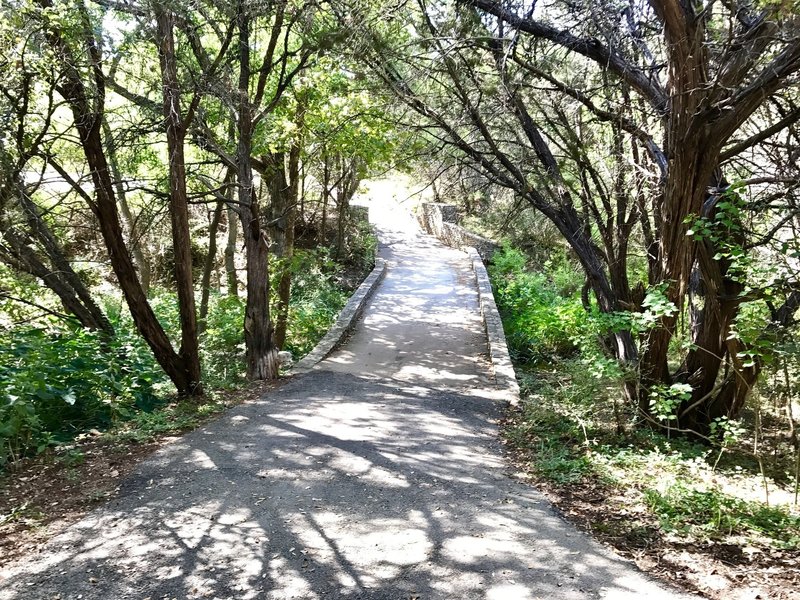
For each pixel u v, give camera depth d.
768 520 5.25
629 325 7.56
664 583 4.18
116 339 9.40
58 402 7.46
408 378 11.17
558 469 6.57
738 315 7.15
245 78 9.85
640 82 7.32
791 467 7.24
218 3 8.28
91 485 5.80
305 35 9.52
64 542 4.68
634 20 7.68
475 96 9.04
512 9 7.54
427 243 30.36
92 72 7.75
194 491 5.68
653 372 8.11
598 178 8.96
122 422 7.84
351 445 7.14
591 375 7.75
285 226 15.47
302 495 5.64
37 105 8.95
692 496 5.62
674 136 6.82
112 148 9.37
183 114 9.61
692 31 6.29
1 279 10.33
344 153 13.58
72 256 15.05
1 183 8.23
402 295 19.05
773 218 8.00
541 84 8.90
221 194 11.41
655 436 7.72
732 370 7.92
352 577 4.21
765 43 6.31
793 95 7.84
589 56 7.43
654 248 8.46
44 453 6.64
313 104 12.09
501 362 11.91
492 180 9.02
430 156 9.98
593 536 4.93
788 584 4.17
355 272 23.36
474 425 8.39
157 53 8.31
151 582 4.14
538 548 4.67
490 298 17.36
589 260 8.73
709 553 4.66
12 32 6.93
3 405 6.30
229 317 14.00
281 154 15.37
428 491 5.84
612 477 6.29
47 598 3.94
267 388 9.93
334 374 11.12
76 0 6.94
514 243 24.45
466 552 4.59
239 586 4.09
